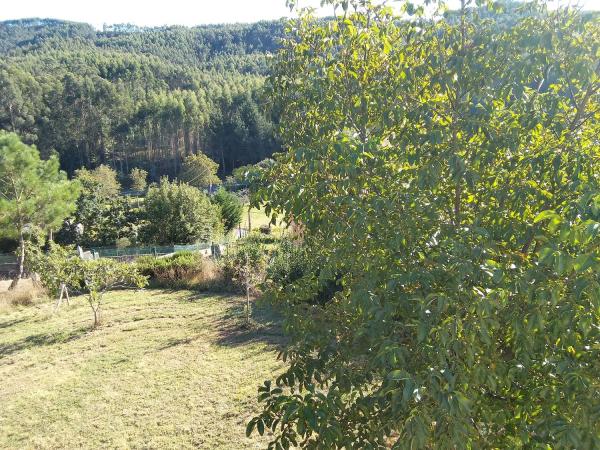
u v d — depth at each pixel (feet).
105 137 219.00
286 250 33.30
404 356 6.61
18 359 29.63
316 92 8.90
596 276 5.38
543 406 6.52
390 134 8.94
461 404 5.63
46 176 54.95
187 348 28.81
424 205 7.64
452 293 6.40
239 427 19.19
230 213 99.91
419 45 8.53
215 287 43.37
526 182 7.27
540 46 7.61
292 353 10.09
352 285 8.87
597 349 6.45
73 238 83.87
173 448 18.11
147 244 84.33
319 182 7.98
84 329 34.47
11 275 62.59
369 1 9.13
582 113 8.00
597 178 7.35
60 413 21.80
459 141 7.86
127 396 22.97
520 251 7.59
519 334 6.30
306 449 8.40
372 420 8.35
